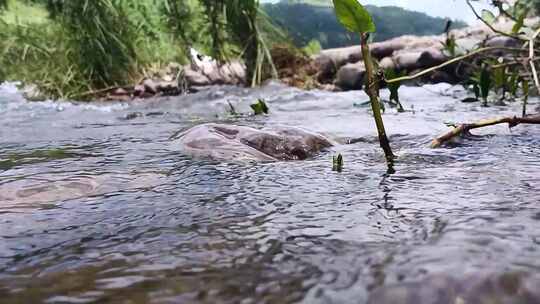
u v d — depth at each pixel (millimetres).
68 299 644
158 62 7414
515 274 601
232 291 647
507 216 902
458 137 1979
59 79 6461
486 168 1415
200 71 7160
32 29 6754
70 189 1297
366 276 660
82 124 3301
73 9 6582
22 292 676
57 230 968
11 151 2096
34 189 1291
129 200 1180
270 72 7309
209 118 3480
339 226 917
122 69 6938
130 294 652
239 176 1420
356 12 1485
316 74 7445
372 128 2523
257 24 7223
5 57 6680
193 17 7281
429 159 1604
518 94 4148
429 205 1026
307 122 2889
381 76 1574
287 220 977
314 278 674
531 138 1965
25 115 4129
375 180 1315
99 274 732
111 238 911
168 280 696
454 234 800
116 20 6961
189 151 1844
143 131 2742
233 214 1038
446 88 5211
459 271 624
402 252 734
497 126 2316
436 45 6680
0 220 1035
